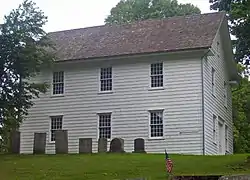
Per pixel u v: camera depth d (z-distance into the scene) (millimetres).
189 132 33219
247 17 24719
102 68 36594
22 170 21109
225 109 40875
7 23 30969
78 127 36438
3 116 31266
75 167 21469
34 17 32000
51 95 37719
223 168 20484
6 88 31156
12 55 30656
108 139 35312
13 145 30750
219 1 29000
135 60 35562
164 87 34406
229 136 42125
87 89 36719
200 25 37156
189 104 33562
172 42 35250
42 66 36562
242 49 26531
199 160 23641
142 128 34469
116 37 39031
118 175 18797
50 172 20234
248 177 13789
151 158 24297
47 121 37469
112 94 35844
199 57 33844
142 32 38656
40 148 29875
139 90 35062
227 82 42562
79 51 38031
